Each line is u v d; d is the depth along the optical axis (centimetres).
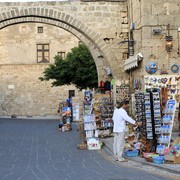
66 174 1093
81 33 2373
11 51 4806
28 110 4794
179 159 1230
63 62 3797
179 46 1888
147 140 1412
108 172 1121
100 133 2062
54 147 1730
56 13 2294
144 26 1883
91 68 3656
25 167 1227
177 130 1889
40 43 4809
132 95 2058
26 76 4797
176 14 1889
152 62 1878
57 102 4781
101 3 2311
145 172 1121
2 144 1844
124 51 2314
